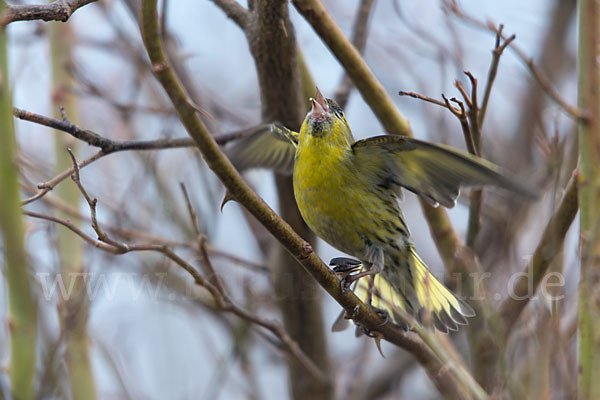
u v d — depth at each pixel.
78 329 9.72
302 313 12.44
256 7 10.11
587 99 6.27
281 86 10.86
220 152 6.80
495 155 14.32
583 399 5.73
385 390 14.96
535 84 14.27
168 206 11.87
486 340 8.03
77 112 12.16
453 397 7.25
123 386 10.14
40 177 11.95
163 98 13.53
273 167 11.53
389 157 9.41
